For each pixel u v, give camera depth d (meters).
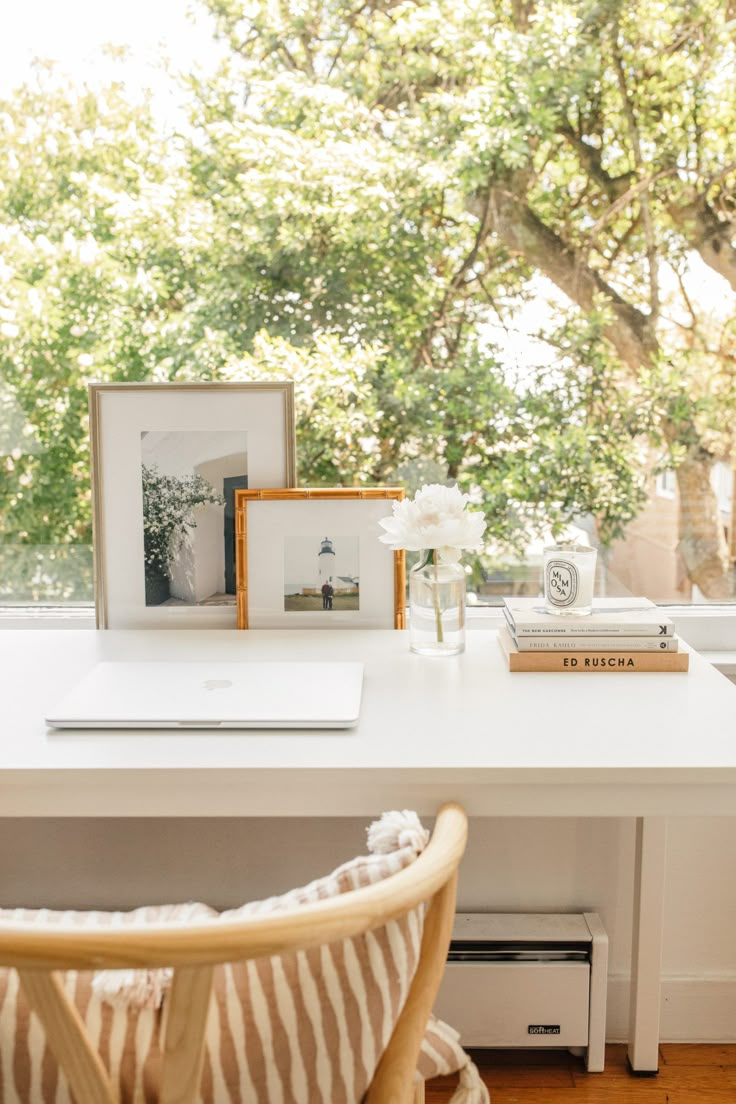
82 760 1.13
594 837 1.72
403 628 1.66
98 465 1.67
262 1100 0.79
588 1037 1.66
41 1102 0.78
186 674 1.38
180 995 0.72
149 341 1.82
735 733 1.20
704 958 1.76
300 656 1.50
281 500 1.64
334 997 0.79
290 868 1.73
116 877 1.74
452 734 1.20
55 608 1.88
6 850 1.74
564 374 1.81
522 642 1.44
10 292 1.81
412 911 0.85
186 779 1.11
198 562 1.69
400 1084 0.90
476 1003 1.64
